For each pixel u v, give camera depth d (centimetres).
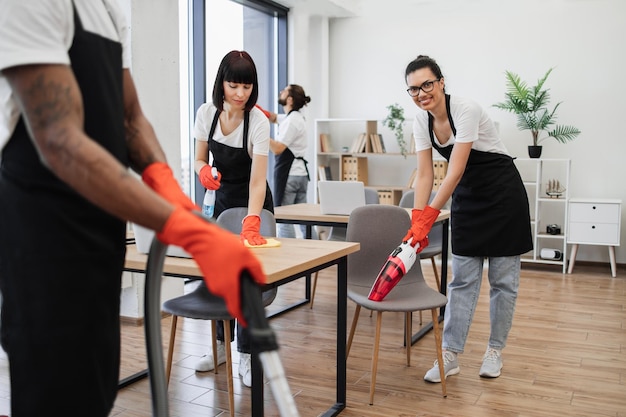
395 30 704
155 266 108
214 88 296
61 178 94
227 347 268
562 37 634
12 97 101
